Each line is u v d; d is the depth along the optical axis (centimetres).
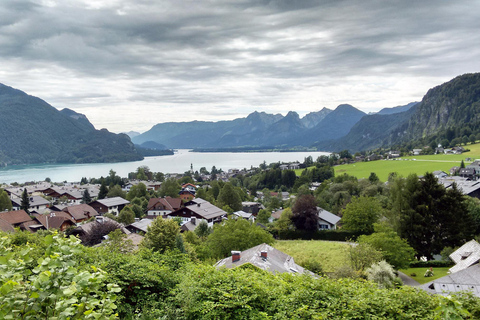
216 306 1390
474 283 2880
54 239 734
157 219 4244
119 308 1415
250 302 1441
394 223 5447
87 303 666
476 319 1293
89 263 1567
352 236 6638
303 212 7112
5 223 6294
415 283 3816
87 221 7675
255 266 2667
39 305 638
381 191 10300
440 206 5181
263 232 4731
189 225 6738
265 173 18600
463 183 10625
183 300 1455
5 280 653
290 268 3159
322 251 5416
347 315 1320
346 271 3328
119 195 12331
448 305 952
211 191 12600
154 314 1412
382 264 3359
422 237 5031
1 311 600
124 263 1620
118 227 5453
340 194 10281
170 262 1998
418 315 1317
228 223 4756
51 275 670
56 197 13700
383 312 1325
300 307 1376
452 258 4325
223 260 3434
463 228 5081
